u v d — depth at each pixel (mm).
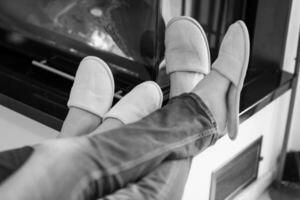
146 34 1641
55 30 1856
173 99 1421
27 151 1108
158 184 1188
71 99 1540
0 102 1780
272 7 1885
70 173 1092
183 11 1695
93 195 1124
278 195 2088
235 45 1470
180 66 1633
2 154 1089
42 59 1925
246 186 1999
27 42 1961
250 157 1956
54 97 1740
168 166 1243
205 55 1647
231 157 1819
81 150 1128
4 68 1907
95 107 1519
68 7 1769
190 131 1310
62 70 1852
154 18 1600
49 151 1107
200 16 1758
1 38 2037
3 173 1059
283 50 1981
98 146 1149
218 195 1845
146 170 1207
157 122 1282
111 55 1756
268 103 1867
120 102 1484
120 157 1153
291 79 1952
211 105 1416
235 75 1443
